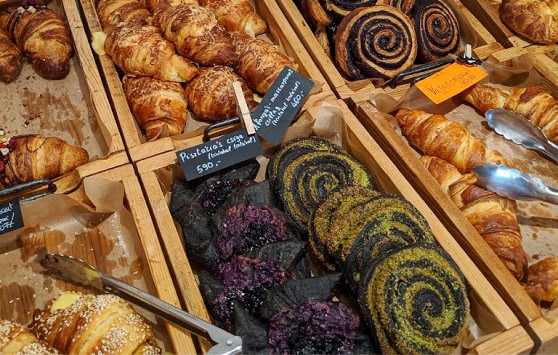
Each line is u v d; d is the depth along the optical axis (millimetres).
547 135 806
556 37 891
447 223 679
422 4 890
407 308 549
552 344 580
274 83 762
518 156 820
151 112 773
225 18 892
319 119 776
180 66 792
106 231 733
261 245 642
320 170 706
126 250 717
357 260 595
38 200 707
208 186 710
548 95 826
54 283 684
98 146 829
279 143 786
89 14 912
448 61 840
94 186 705
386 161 721
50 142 753
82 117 864
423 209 671
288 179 699
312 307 548
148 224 664
